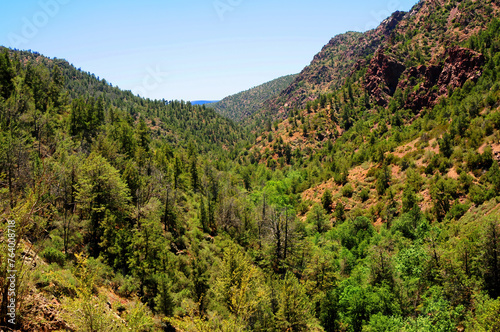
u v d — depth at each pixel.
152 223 30.19
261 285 27.88
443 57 183.00
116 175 38.97
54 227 28.47
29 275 11.80
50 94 89.56
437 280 27.84
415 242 37.19
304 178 123.81
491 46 140.50
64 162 36.22
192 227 49.56
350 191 76.69
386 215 58.59
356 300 28.52
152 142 143.75
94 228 32.03
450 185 52.62
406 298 28.20
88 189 32.66
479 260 26.61
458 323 22.34
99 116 100.25
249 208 67.62
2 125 47.25
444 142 64.88
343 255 43.59
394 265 33.25
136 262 27.16
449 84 148.25
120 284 24.88
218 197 65.44
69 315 10.98
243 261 28.02
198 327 16.52
